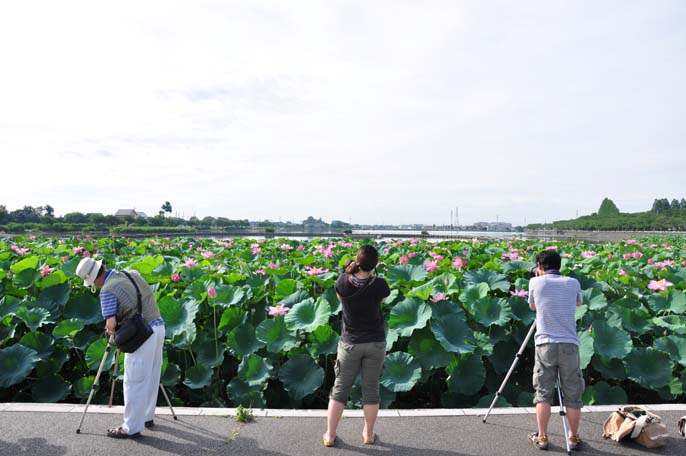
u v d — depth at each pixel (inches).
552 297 161.6
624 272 403.5
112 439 163.3
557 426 177.8
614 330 253.6
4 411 183.5
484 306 276.1
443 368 259.1
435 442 163.8
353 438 166.2
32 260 355.9
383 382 228.1
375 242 852.6
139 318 165.2
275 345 256.8
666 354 241.9
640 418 161.5
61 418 178.7
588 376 257.3
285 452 155.9
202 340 274.7
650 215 4384.8
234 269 414.3
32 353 247.6
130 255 593.3
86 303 307.7
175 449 157.2
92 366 247.8
